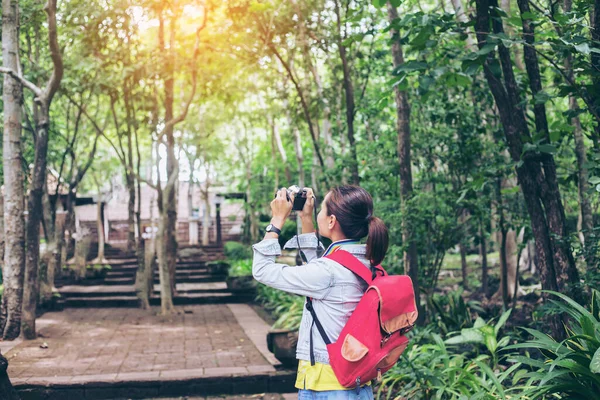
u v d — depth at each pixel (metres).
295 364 6.70
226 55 12.74
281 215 2.47
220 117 19.80
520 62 8.38
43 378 6.25
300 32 10.56
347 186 2.50
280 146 18.05
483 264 11.13
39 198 9.05
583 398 3.51
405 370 5.10
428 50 4.72
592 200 7.49
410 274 7.21
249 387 6.37
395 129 9.76
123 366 6.98
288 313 9.41
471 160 7.65
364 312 2.22
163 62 12.07
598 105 4.67
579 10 4.49
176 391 6.25
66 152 13.46
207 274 18.30
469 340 5.32
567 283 4.61
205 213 24.39
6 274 8.84
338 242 2.43
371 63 9.95
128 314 12.41
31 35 12.26
